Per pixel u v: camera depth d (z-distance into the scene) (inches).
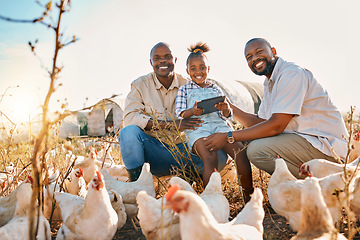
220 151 196.7
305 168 151.5
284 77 171.6
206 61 209.8
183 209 85.2
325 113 174.7
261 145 173.3
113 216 136.1
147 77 223.0
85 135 1055.6
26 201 131.0
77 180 192.5
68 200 148.9
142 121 204.7
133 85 218.8
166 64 214.2
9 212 152.3
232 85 814.5
